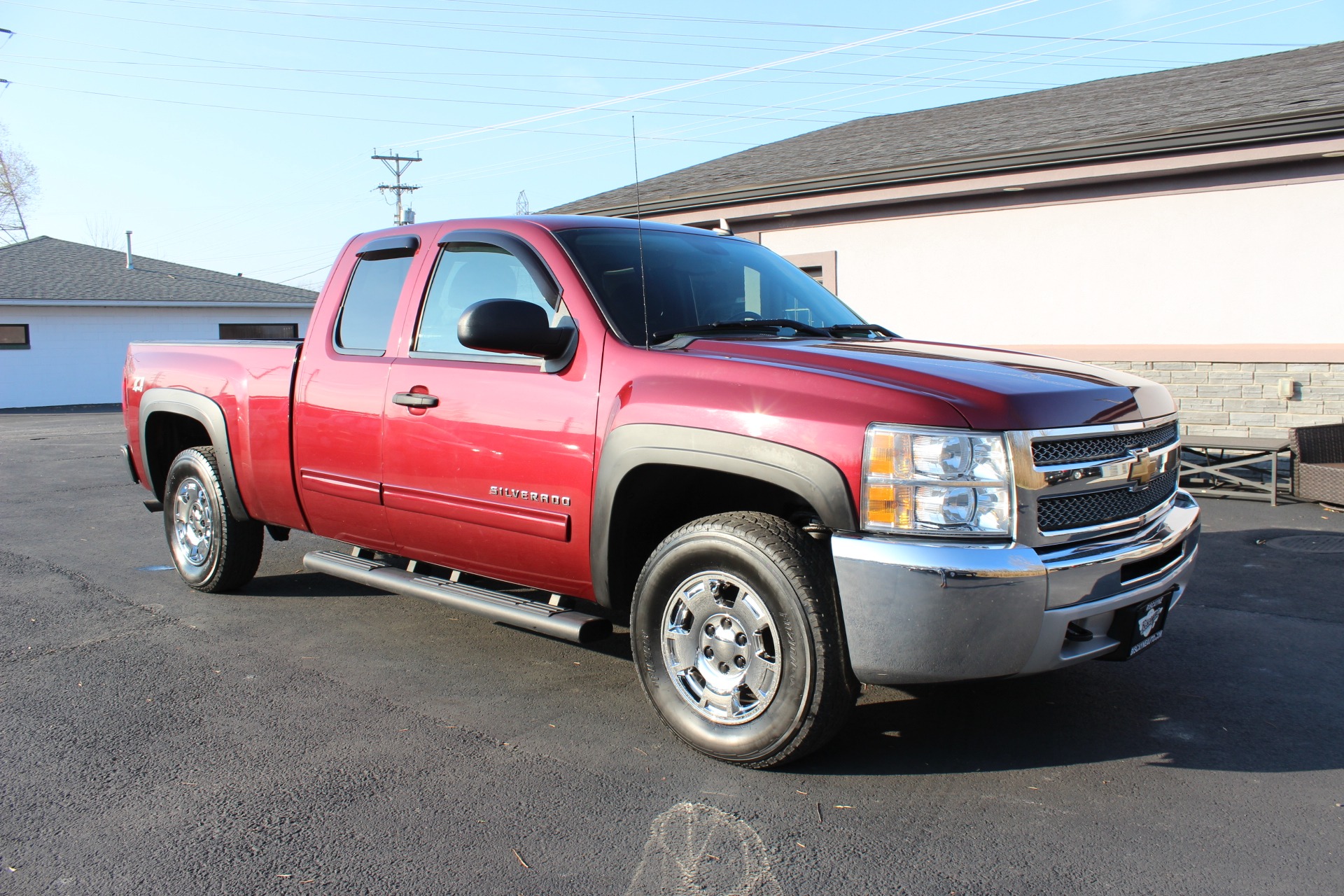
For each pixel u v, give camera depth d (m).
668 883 2.56
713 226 12.64
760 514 3.22
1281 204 8.87
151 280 30.38
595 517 3.50
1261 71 11.39
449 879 2.59
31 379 26.69
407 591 4.23
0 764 3.31
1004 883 2.54
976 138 11.30
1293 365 8.91
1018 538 2.87
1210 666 4.23
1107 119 10.42
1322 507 7.77
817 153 13.41
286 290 32.34
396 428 4.20
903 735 3.54
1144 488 3.34
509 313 3.49
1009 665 2.89
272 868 2.65
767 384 3.15
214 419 5.16
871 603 2.88
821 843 2.76
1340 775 3.18
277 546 6.97
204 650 4.55
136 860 2.69
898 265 11.18
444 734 3.56
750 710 3.18
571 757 3.35
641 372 3.44
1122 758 3.33
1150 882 2.54
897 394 2.95
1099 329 9.93
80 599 5.46
